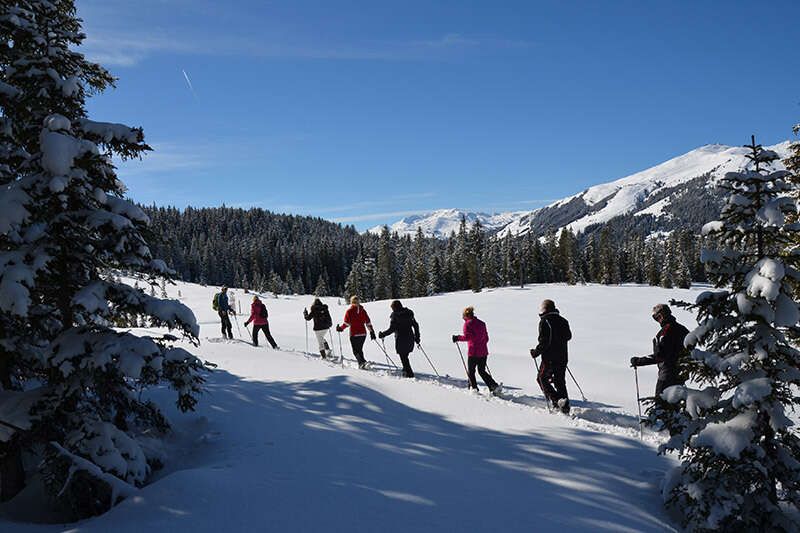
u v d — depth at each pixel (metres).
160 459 6.08
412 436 6.69
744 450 4.80
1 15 5.79
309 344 20.56
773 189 4.97
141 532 4.09
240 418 7.24
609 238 108.00
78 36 6.04
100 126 5.58
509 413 7.89
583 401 10.98
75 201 5.54
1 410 5.27
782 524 4.75
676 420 5.40
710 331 5.26
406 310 12.03
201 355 12.58
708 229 5.25
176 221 197.38
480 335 10.56
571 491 5.15
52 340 5.76
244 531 4.08
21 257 5.13
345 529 4.14
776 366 4.96
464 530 4.21
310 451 5.93
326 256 155.88
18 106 5.71
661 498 5.22
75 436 5.25
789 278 5.01
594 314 36.78
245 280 132.75
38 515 5.23
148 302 5.75
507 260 104.31
